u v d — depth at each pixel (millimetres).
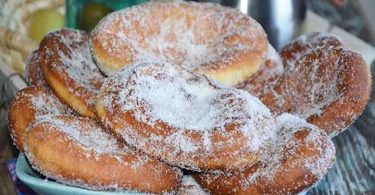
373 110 618
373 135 586
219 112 433
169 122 417
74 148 408
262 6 673
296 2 682
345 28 810
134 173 407
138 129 414
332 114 466
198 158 409
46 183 414
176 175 424
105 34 506
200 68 487
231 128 412
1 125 578
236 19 544
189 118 431
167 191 419
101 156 408
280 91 513
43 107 479
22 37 653
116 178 406
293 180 410
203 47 540
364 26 821
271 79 530
